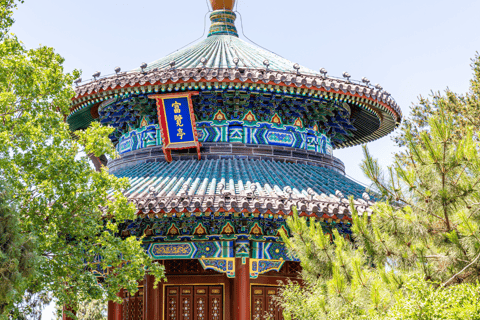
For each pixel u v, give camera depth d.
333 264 16.47
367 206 22.97
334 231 17.88
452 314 13.84
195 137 27.92
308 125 30.89
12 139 19.17
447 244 15.61
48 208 19.81
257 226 24.81
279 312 26.80
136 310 27.45
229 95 28.39
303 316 19.86
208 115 29.19
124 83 27.14
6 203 16.19
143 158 29.52
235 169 27.00
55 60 21.02
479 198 15.30
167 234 25.02
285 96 28.80
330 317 16.31
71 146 20.59
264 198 22.53
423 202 15.91
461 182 15.64
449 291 14.45
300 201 22.72
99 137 20.61
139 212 22.28
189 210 22.00
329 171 30.14
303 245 17.61
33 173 19.58
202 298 26.59
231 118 29.22
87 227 19.95
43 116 19.75
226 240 24.75
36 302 21.83
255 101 28.84
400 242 15.98
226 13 38.31
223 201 22.02
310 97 29.25
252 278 24.70
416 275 14.98
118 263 20.59
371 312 15.31
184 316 26.41
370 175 16.75
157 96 27.58
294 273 27.59
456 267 15.59
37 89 19.55
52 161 19.23
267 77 26.66
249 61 31.70
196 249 24.78
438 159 15.56
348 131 34.62
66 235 22.66
